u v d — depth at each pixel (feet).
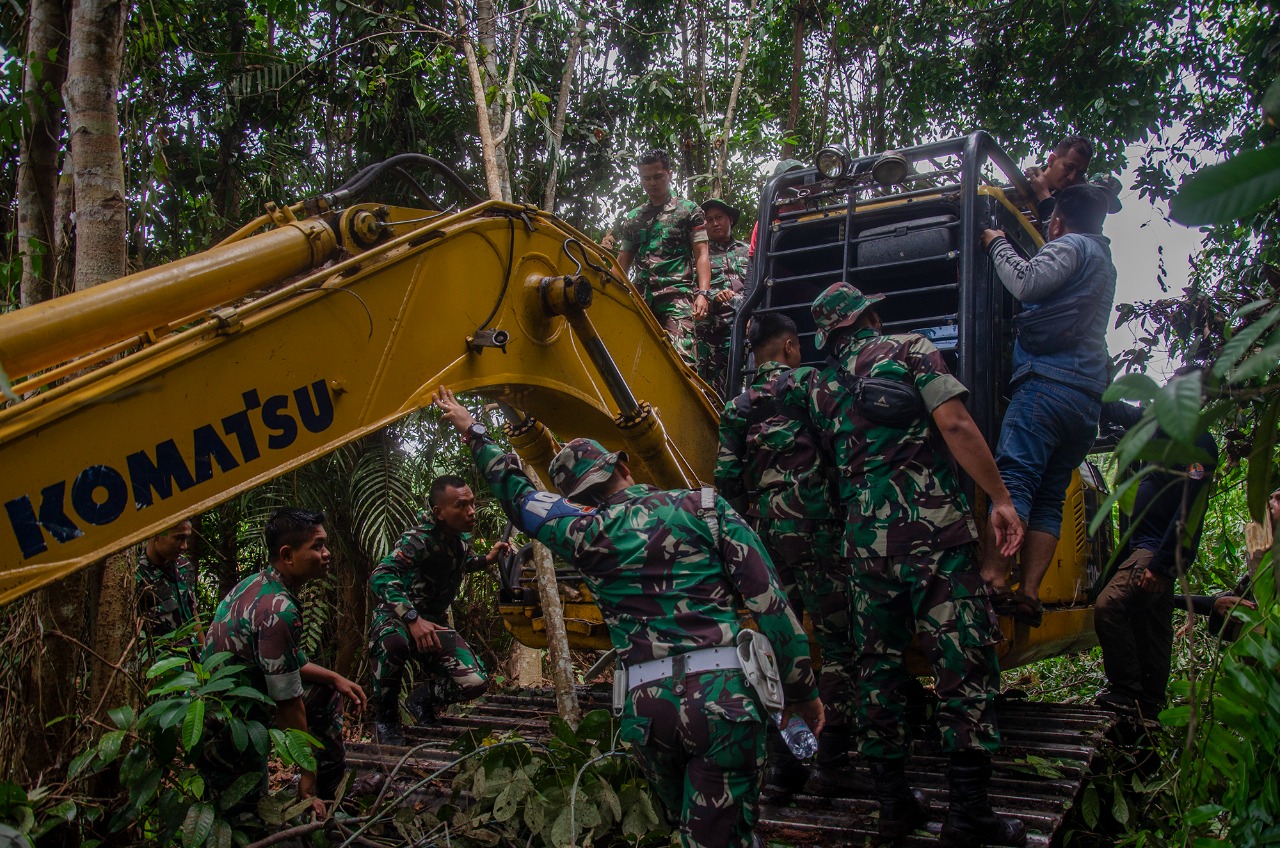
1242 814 6.50
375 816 10.84
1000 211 14.20
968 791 10.16
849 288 11.76
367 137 24.71
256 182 24.20
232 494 7.67
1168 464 3.67
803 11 32.78
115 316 7.29
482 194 25.36
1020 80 30.68
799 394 11.98
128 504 7.16
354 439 8.60
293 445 8.14
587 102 28.78
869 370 11.17
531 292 10.46
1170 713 7.06
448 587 16.69
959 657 10.32
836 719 12.07
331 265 8.89
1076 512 17.29
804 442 11.93
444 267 9.64
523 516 9.45
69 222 11.23
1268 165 3.26
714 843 8.34
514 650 27.12
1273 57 19.83
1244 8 25.43
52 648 10.04
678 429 13.38
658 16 31.07
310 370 8.34
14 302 11.34
